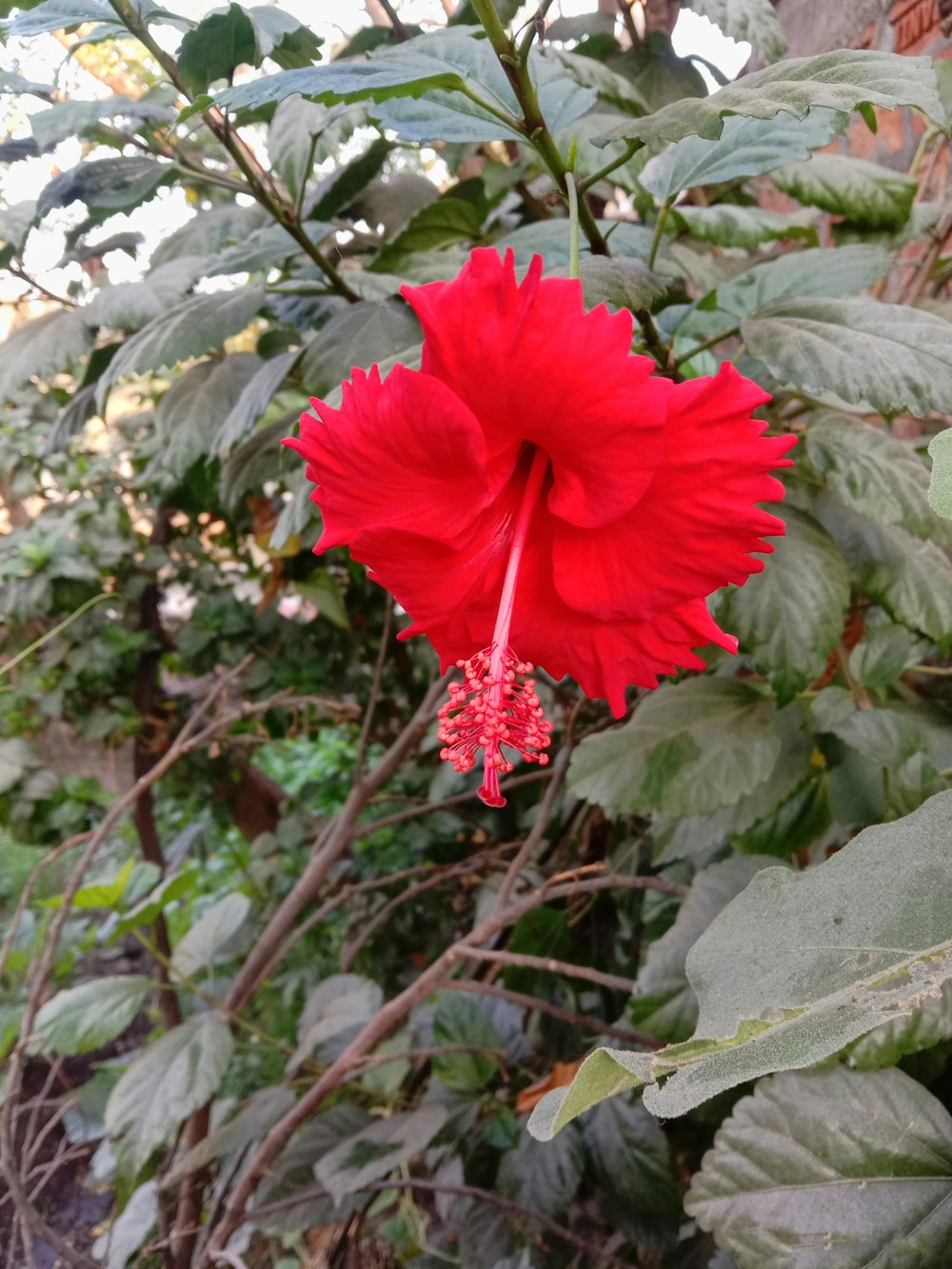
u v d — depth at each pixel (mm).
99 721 660
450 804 525
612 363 156
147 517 691
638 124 203
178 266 382
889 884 162
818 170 331
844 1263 217
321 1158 415
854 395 224
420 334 294
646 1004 285
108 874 906
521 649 208
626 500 165
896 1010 139
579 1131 391
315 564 557
